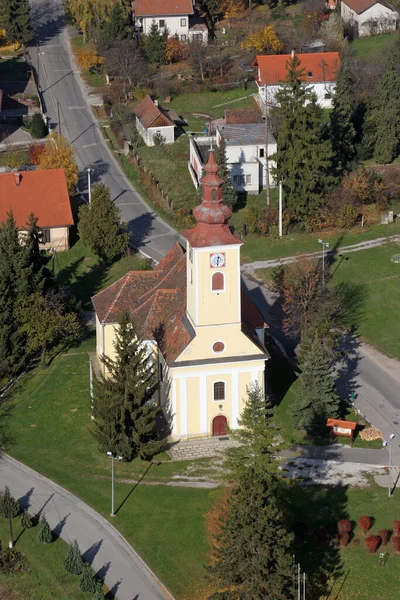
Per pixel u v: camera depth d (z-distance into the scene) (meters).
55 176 138.50
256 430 75.44
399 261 127.25
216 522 79.19
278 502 76.12
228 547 69.69
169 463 91.44
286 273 121.31
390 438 85.25
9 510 81.81
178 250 104.44
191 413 94.06
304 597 71.00
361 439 94.12
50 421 98.94
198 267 89.06
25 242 115.12
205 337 91.69
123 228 134.12
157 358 97.75
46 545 81.50
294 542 79.38
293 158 134.38
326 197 138.75
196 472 89.94
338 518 82.62
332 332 108.12
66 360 109.56
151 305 99.44
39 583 77.56
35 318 105.88
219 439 94.88
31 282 108.69
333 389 95.44
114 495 87.31
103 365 103.88
